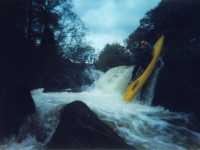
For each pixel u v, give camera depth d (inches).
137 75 1193.4
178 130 932.6
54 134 822.5
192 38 1075.3
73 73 1176.8
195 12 1085.1
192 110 1003.9
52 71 1077.1
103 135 808.9
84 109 832.9
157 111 1019.3
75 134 803.4
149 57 1159.0
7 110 891.4
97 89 1302.9
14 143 868.6
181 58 1051.3
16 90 919.7
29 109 927.7
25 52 968.9
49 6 1029.2
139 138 895.7
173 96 1047.6
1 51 924.6
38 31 1011.9
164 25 1144.8
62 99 1029.2
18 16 950.4
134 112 990.4
